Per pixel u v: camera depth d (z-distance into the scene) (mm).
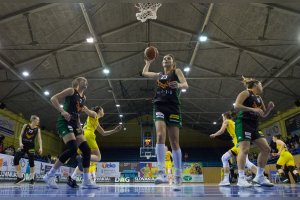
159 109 3686
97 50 14141
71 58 14984
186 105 25172
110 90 20000
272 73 15805
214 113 25359
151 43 14117
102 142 33625
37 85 16781
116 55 15977
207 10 11609
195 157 33062
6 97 17766
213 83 19000
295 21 11359
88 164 4559
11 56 13562
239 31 12742
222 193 2680
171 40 14867
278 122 22500
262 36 12438
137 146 33281
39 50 13609
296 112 20031
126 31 14016
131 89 23125
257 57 14594
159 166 3529
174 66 3914
